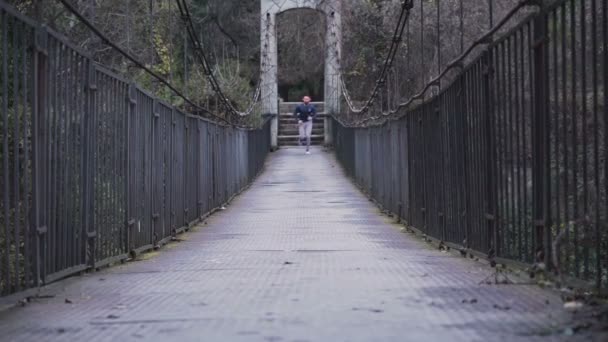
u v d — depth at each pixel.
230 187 19.03
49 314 5.03
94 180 7.52
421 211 11.45
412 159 12.34
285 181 24.69
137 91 9.36
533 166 5.86
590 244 5.45
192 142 13.70
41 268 6.04
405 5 12.86
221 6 33.34
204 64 15.28
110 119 8.14
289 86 47.41
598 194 5.01
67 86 6.68
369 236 11.59
